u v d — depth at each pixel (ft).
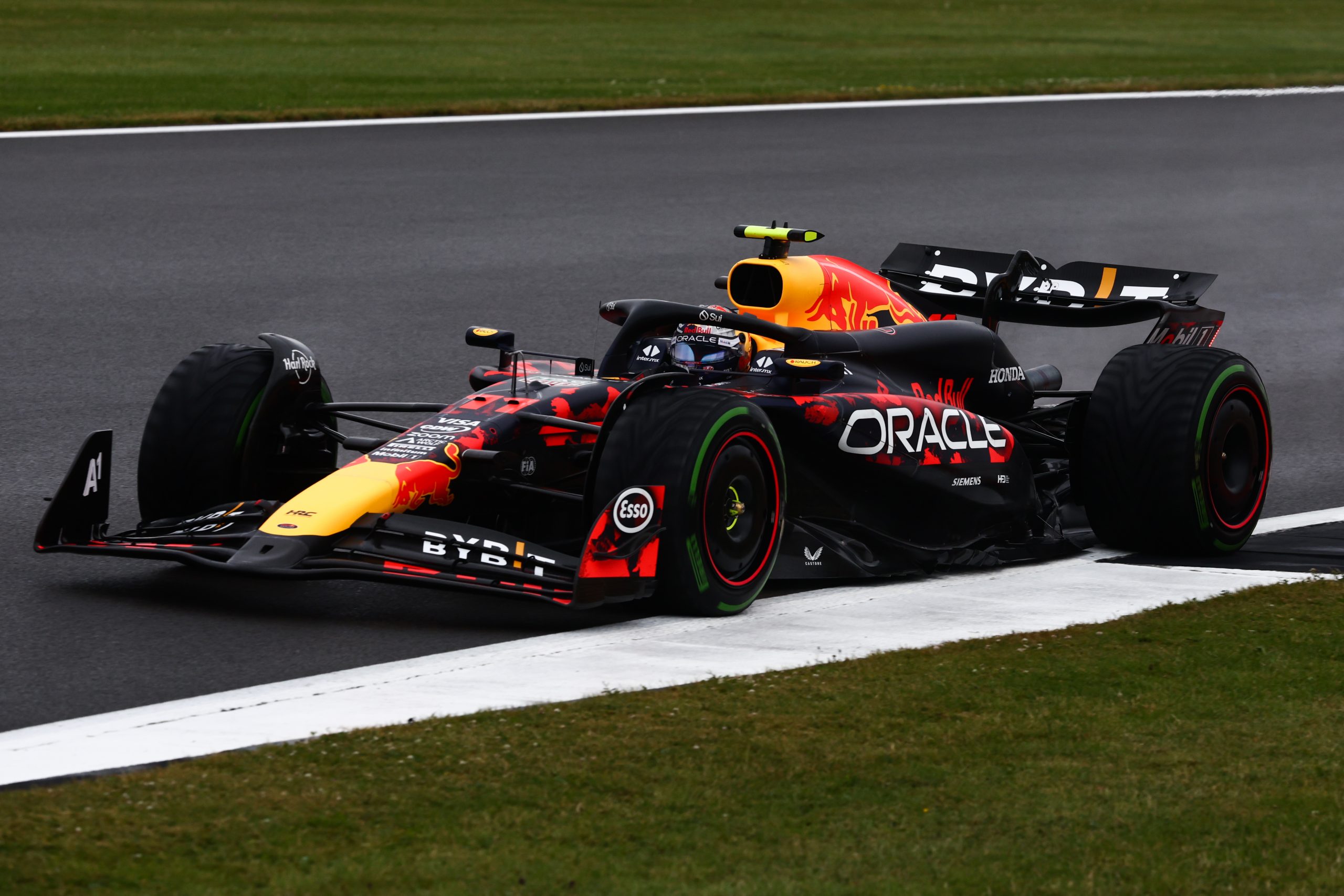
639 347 87.04
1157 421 89.10
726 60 343.05
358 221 196.44
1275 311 176.55
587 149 244.01
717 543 75.77
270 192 208.95
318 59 322.96
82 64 302.25
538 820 50.55
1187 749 57.82
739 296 91.15
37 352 139.74
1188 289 99.55
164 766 54.24
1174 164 253.65
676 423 74.54
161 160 224.12
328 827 49.52
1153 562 90.58
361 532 73.20
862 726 59.41
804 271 90.07
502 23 408.87
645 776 54.08
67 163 219.00
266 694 63.26
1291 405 137.90
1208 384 89.35
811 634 72.84
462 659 68.13
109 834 48.44
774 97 290.15
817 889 46.57
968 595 81.46
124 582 80.28
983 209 217.77
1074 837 50.37
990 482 91.09
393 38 364.99
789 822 51.06
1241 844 50.08
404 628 73.41
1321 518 102.27
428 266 177.47
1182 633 72.02
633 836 49.75
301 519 72.84
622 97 284.61
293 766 54.03
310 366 85.92
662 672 65.82
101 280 166.40
